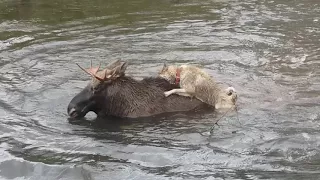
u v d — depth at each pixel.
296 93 9.59
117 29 14.82
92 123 8.44
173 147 7.34
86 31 14.66
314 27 14.59
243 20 15.63
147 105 8.84
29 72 10.91
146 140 7.64
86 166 6.73
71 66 11.33
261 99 9.31
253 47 12.66
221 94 9.16
